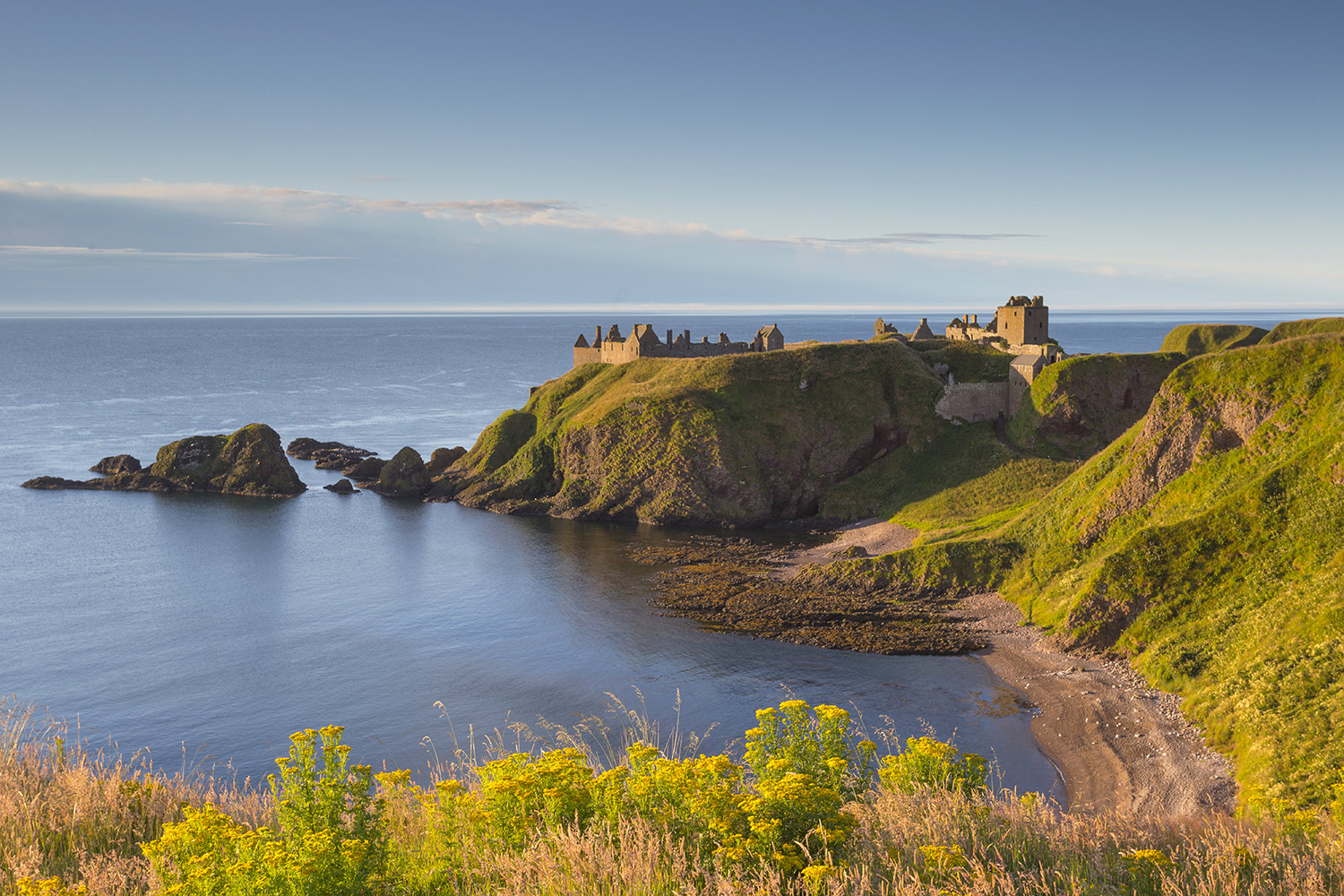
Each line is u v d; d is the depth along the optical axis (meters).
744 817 12.74
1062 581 72.56
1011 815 16.20
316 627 76.75
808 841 12.27
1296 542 56.72
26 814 15.23
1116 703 53.62
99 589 89.62
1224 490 69.19
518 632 74.44
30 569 97.31
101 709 58.75
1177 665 54.28
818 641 69.38
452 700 59.41
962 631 70.44
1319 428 66.69
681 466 121.75
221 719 56.84
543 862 11.95
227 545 108.62
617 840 12.88
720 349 171.62
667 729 53.12
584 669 64.62
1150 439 76.81
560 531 115.12
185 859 12.56
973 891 11.44
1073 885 12.09
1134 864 12.98
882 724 53.28
